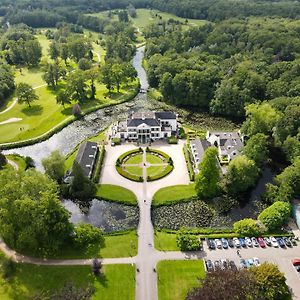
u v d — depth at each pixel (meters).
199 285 95.44
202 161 134.25
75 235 111.38
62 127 192.50
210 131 188.88
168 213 129.62
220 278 87.62
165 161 157.50
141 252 109.50
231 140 162.62
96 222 125.38
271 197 132.75
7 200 102.50
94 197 136.50
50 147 174.88
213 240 113.38
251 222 116.56
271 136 170.12
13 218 103.81
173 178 146.62
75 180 135.00
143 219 125.44
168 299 94.75
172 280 100.06
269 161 160.75
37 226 101.69
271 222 117.06
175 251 109.88
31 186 107.88
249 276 90.38
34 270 102.62
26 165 156.25
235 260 106.19
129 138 175.88
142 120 174.00
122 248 110.88
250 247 111.31
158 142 173.50
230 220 127.06
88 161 152.12
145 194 137.62
